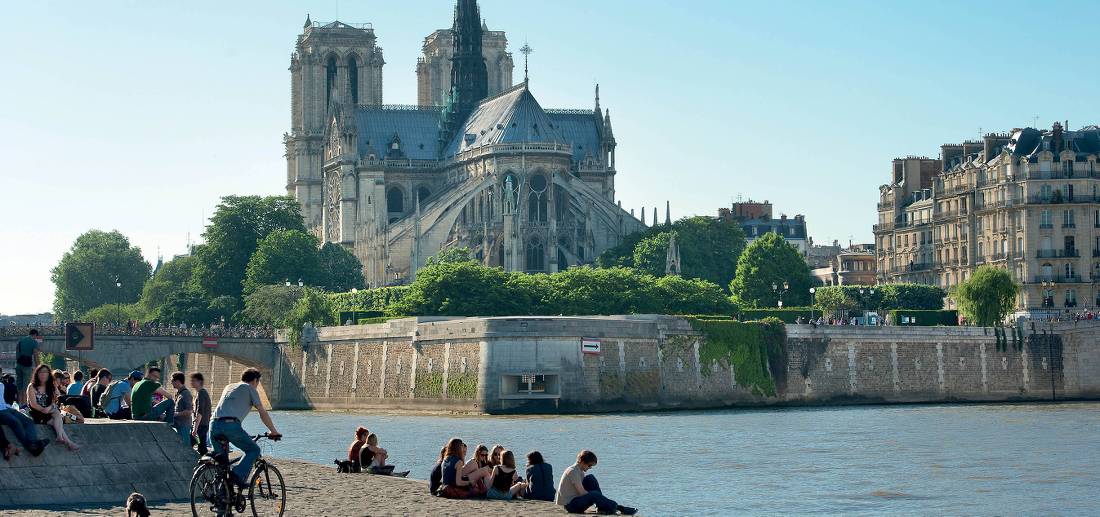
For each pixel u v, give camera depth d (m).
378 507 68.12
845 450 118.25
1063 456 113.38
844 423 150.00
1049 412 170.62
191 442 70.94
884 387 195.00
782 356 189.62
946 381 198.00
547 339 168.50
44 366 65.50
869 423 150.00
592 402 169.88
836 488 94.19
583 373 169.50
